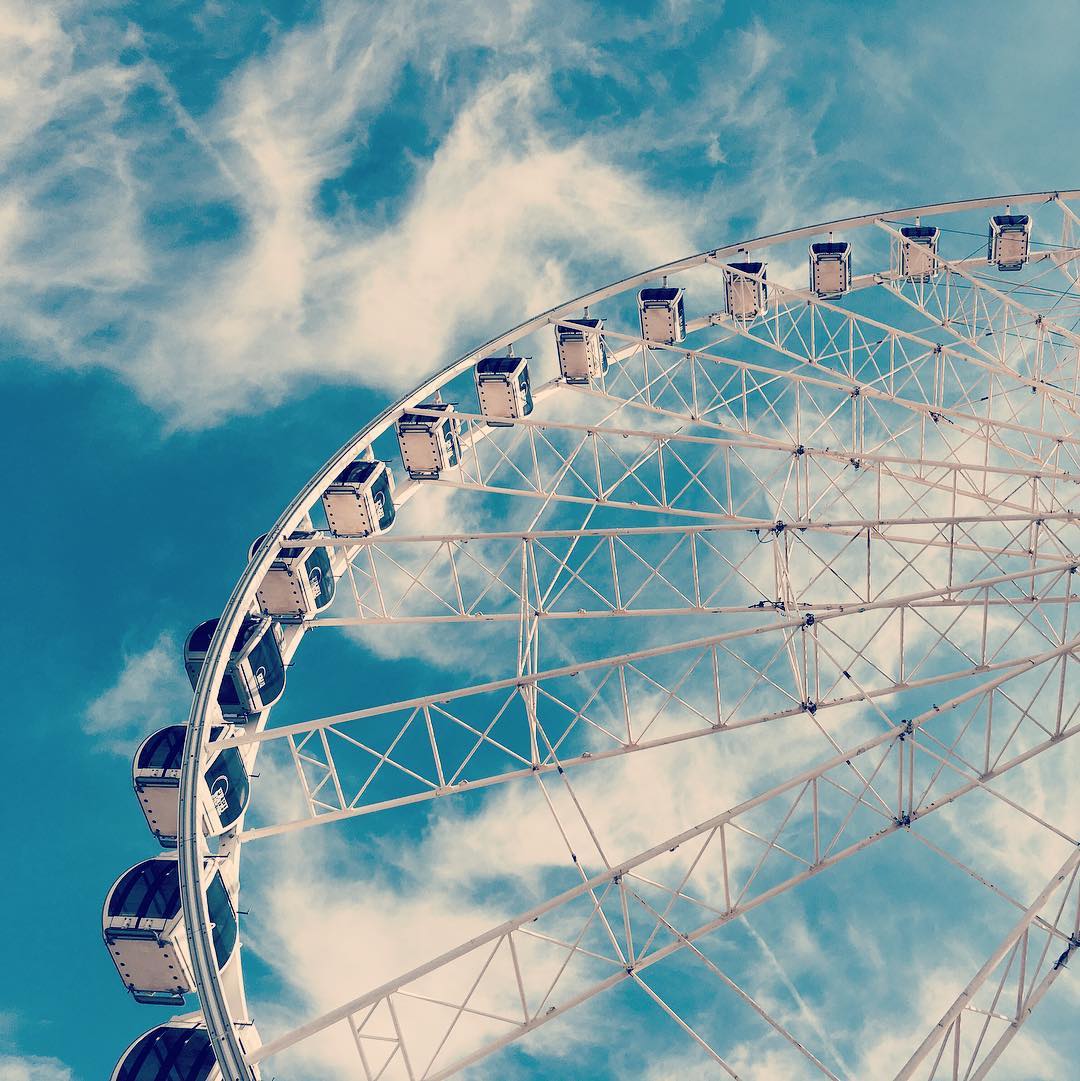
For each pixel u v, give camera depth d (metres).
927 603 25.00
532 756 24.45
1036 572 24.48
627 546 28.53
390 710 23.89
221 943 21.73
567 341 39.75
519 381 37.50
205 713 23.83
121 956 21.69
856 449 32.25
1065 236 36.31
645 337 40.94
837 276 41.41
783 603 28.14
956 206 37.47
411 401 34.28
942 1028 17.84
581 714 24.55
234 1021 20.28
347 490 32.03
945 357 36.75
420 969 19.59
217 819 23.17
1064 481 29.39
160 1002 22.17
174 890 22.14
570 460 32.91
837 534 28.50
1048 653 22.14
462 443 37.62
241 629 27.61
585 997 20.23
